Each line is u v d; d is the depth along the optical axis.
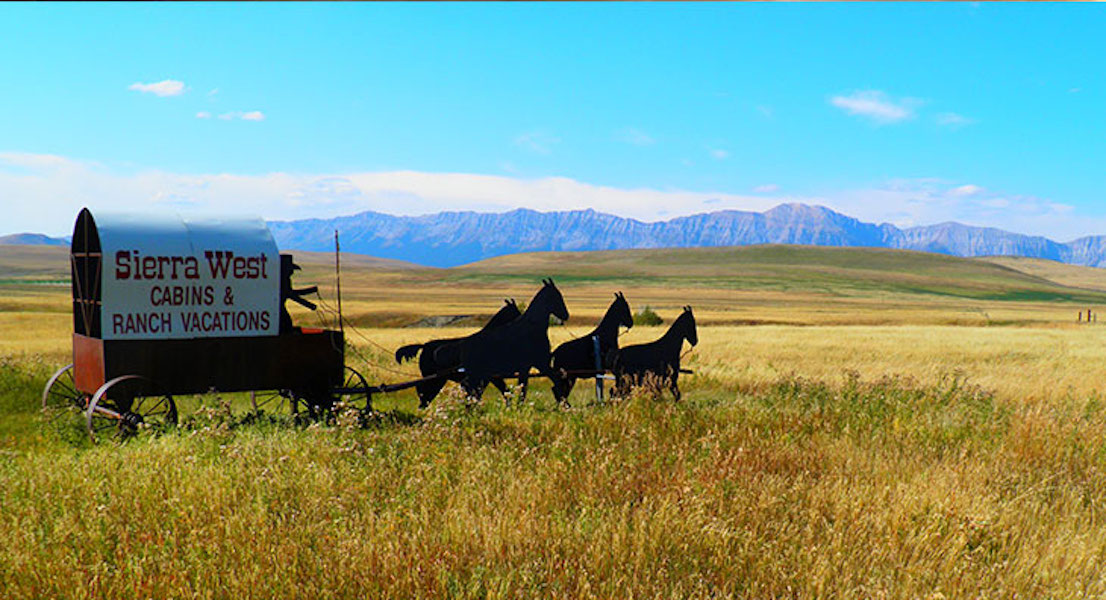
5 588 5.32
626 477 7.81
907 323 92.00
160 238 12.20
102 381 12.05
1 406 15.50
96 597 5.19
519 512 6.77
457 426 10.44
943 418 12.42
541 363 15.24
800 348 34.56
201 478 7.63
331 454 8.74
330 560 5.64
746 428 10.99
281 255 13.06
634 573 5.57
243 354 12.80
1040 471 8.76
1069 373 23.91
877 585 5.46
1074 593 5.69
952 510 6.91
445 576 5.34
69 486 7.56
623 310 16.44
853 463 8.91
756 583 5.53
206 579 5.32
